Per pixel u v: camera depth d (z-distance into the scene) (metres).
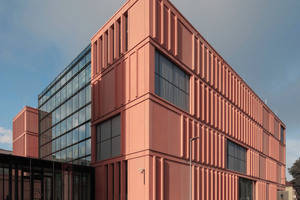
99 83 30.95
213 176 33.12
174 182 25.30
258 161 50.22
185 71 29.70
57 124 42.84
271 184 56.97
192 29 31.19
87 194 28.59
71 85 39.09
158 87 25.20
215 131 34.81
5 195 21.75
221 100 37.53
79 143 35.03
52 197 25.11
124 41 27.42
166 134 25.03
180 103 28.53
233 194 38.28
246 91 47.94
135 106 24.66
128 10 26.94
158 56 25.61
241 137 43.75
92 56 32.81
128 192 24.11
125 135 25.56
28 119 48.72
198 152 29.81
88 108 33.50
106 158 28.58
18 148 51.47
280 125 68.88
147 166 22.34
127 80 26.02
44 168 24.88
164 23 26.23
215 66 36.50
